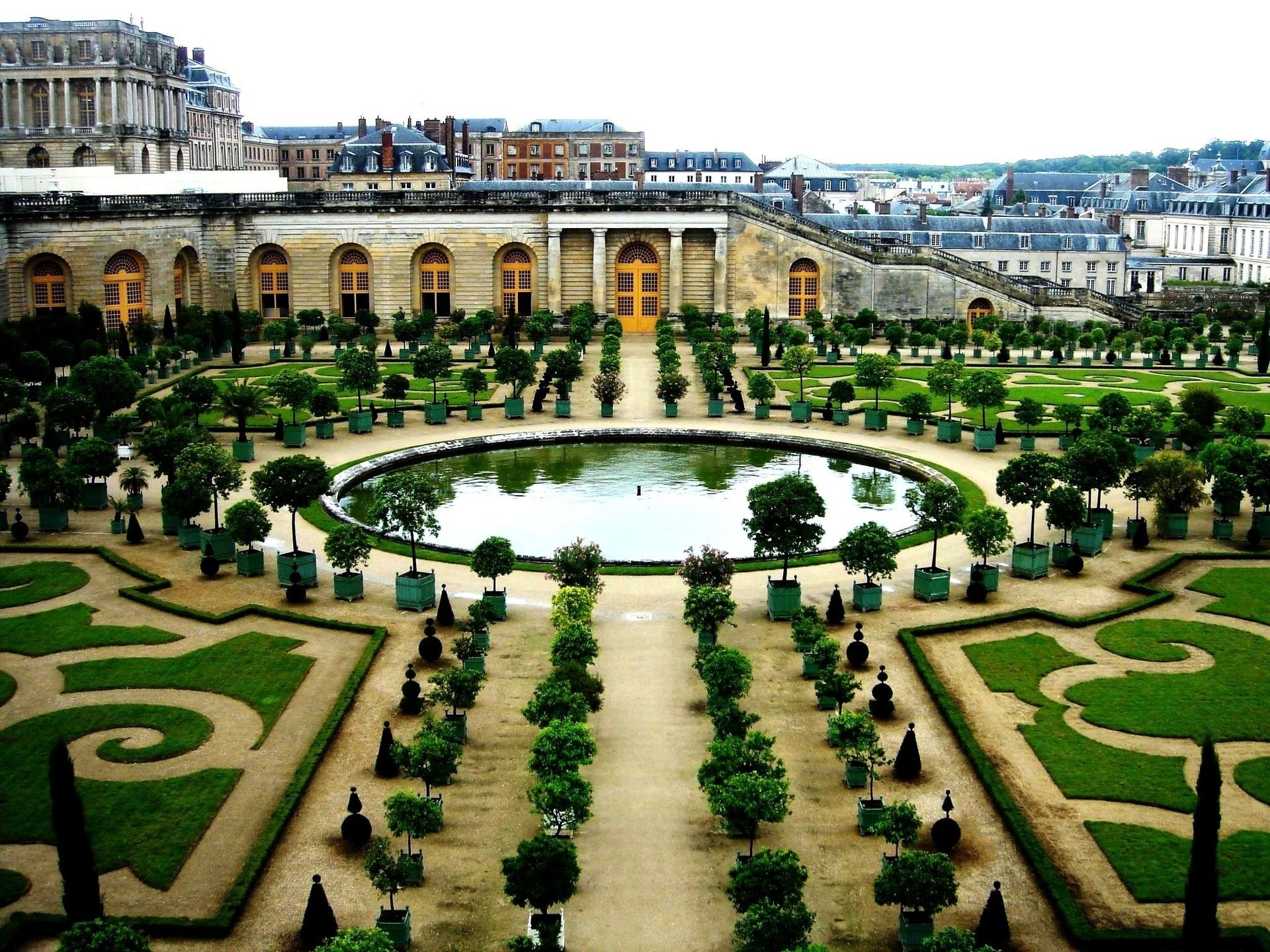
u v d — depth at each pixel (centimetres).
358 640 6212
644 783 4819
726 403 12100
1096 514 7919
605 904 4078
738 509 8681
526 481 9400
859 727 4681
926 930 3819
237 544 7269
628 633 6319
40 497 7875
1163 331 16175
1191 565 7350
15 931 3828
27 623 6388
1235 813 4600
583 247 17200
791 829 4509
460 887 4159
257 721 5328
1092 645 6166
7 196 15088
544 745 4506
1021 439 10544
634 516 8512
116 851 4338
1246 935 3847
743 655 5734
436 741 4516
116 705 5453
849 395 11062
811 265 17062
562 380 11581
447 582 7075
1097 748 5069
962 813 4606
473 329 15138
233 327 14612
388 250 17112
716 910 4053
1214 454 8444
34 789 4747
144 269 15725
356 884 4172
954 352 15962
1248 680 5719
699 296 17275
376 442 10394
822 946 3497
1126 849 4338
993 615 6475
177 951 3822
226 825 4522
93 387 9988
